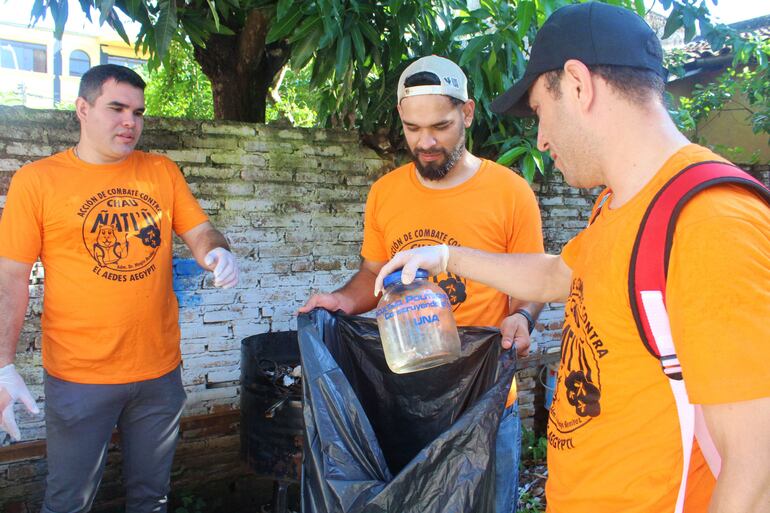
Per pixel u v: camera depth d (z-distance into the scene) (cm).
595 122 105
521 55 305
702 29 316
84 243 219
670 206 90
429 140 195
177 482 319
